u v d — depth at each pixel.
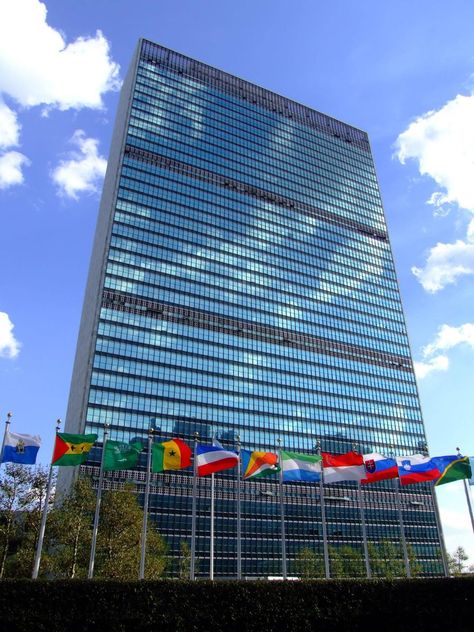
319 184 187.38
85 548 60.00
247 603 38.34
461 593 43.03
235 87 185.88
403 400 165.75
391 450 153.75
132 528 63.00
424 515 147.12
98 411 111.94
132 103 155.88
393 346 173.88
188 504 114.56
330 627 39.59
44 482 58.84
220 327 138.75
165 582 37.62
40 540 40.94
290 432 136.88
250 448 128.00
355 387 157.12
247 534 119.06
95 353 117.19
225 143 170.00
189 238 145.00
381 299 181.00
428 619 41.56
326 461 51.47
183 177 153.50
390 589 42.38
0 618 33.28
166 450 47.97
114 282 127.06
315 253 171.88
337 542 129.75
